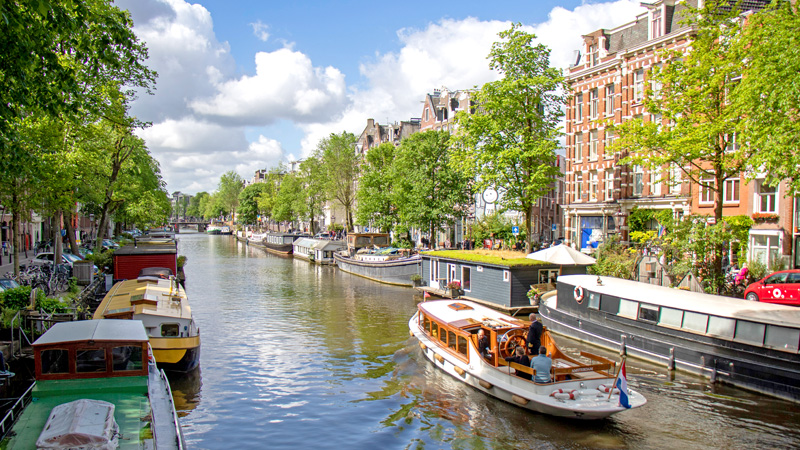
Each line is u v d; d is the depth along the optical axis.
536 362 12.83
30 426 8.99
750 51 17.28
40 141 19.53
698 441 11.55
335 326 23.47
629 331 17.25
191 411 13.66
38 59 11.57
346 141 60.06
